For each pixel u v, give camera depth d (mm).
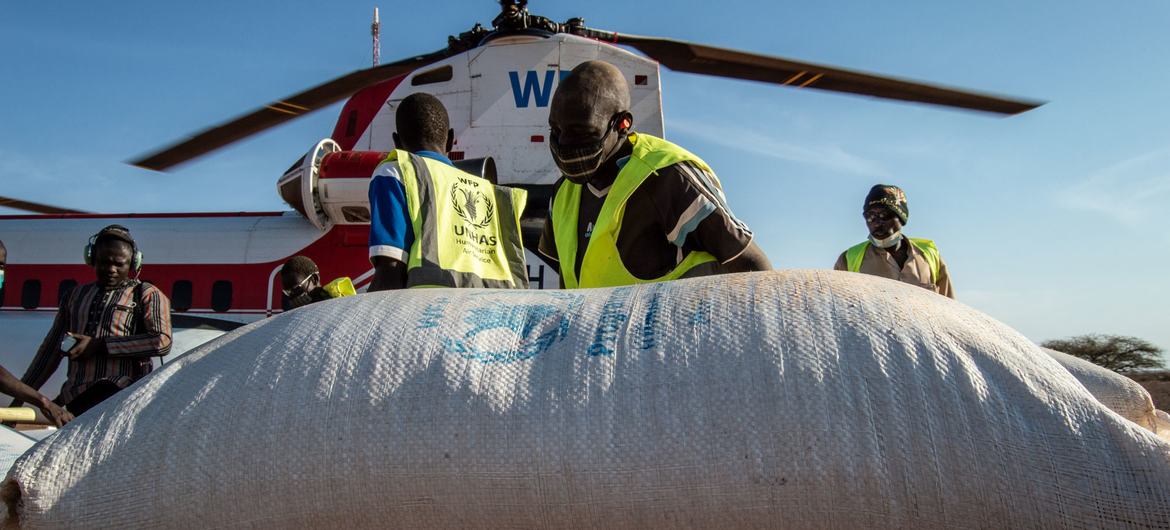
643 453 1685
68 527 1819
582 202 2971
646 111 6574
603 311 1949
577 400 1749
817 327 1773
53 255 7430
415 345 1910
